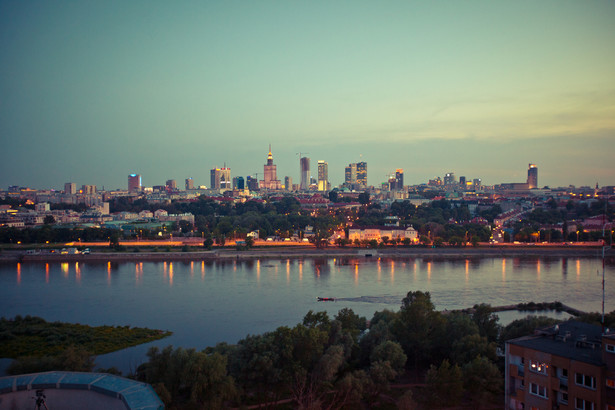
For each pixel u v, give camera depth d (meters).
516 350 115.56
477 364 136.62
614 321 173.25
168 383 137.75
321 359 140.75
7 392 95.56
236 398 137.88
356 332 174.25
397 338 172.12
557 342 116.00
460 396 135.38
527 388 112.44
